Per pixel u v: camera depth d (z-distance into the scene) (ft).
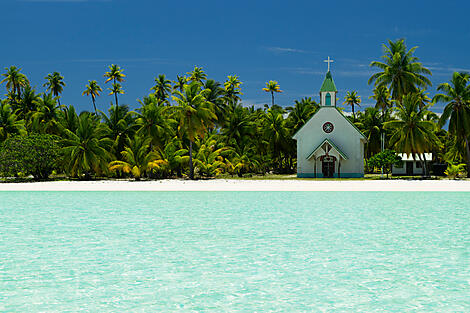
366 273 35.06
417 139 193.26
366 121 273.13
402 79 226.79
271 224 60.29
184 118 179.93
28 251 43.42
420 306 27.40
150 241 48.34
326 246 45.44
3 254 42.11
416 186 132.26
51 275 34.71
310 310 26.76
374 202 89.40
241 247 45.06
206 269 36.40
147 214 71.26
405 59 232.94
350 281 32.91
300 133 196.44
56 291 30.68
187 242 47.67
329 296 29.40
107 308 27.25
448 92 189.78
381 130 264.93
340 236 51.08
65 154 172.86
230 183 152.66
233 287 31.42
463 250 43.55
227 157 224.74
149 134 190.39
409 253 42.16
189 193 111.34
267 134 253.65
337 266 37.29
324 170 194.29
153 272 35.53
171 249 44.16
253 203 87.92
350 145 193.36
